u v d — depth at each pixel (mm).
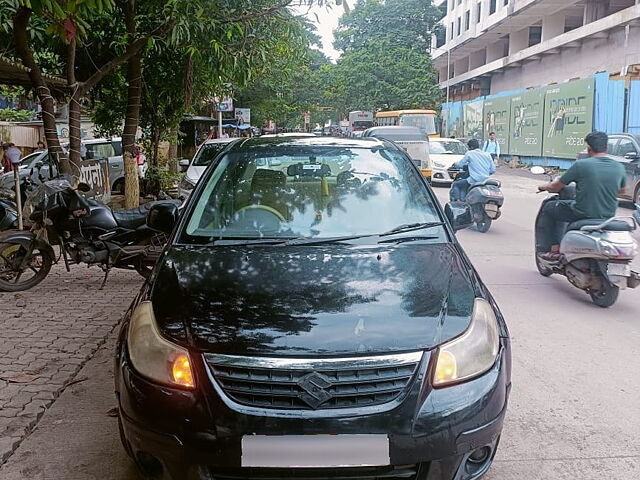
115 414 3945
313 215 3969
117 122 14359
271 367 2582
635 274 6074
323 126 70625
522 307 6297
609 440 3613
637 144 14008
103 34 11484
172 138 15336
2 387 4336
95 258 6586
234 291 3061
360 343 2658
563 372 4613
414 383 2611
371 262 3387
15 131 20906
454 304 3004
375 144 4715
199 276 3234
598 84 23922
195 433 2557
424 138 20422
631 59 26891
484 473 2828
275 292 3035
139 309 3090
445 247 3699
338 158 4445
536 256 7484
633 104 22469
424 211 4082
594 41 30172
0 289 6820
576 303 6445
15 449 3521
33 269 7004
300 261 3387
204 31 9086
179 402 2611
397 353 2641
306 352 2611
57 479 3229
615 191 6434
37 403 4094
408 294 3043
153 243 6727
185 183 11891
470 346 2785
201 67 11820
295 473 2543
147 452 2697
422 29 53969
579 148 25094
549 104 27734
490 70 41844
